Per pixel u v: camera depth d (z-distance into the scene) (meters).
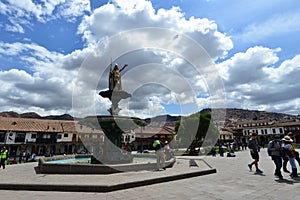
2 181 5.72
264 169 8.67
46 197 4.48
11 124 36.53
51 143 37.91
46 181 5.77
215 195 4.55
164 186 5.55
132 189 5.21
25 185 5.20
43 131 37.47
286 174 7.19
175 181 6.24
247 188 5.15
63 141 39.22
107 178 6.20
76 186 5.04
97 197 4.47
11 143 34.50
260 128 64.88
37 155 36.59
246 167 9.62
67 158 12.34
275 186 5.30
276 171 6.68
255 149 7.86
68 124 42.44
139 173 7.17
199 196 4.48
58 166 7.51
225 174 7.50
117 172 7.32
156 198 4.36
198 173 7.23
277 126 61.06
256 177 6.71
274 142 6.75
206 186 5.48
